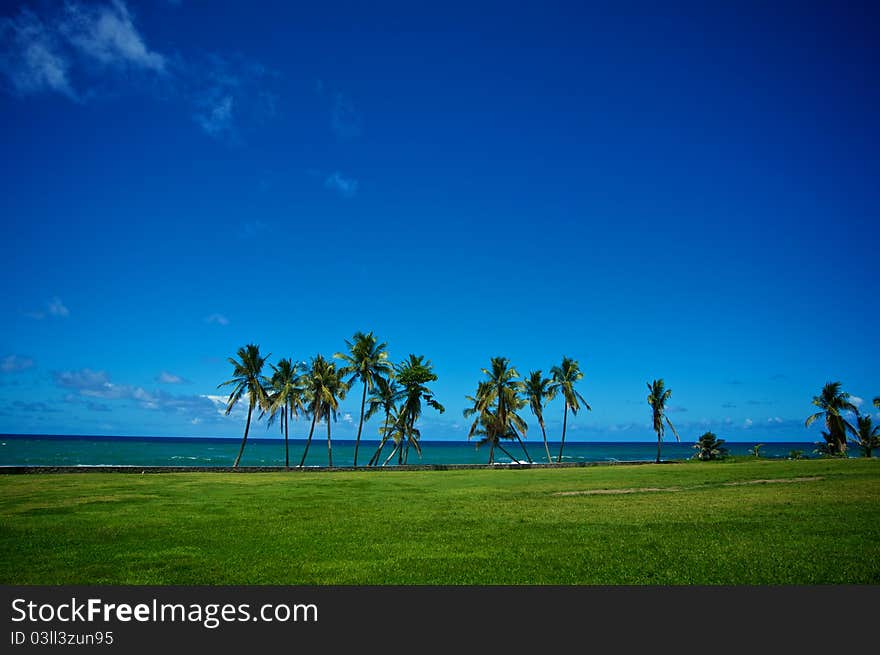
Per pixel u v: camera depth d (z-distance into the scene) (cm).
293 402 5328
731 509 1870
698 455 7175
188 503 2166
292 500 2308
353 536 1457
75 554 1248
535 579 1048
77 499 2278
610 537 1410
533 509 1980
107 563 1173
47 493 2500
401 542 1374
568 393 6538
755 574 1059
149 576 1081
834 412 6756
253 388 5169
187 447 17675
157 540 1405
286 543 1366
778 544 1289
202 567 1141
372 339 5372
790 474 3344
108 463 8119
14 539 1416
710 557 1177
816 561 1134
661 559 1169
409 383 5531
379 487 2977
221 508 2027
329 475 4109
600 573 1077
